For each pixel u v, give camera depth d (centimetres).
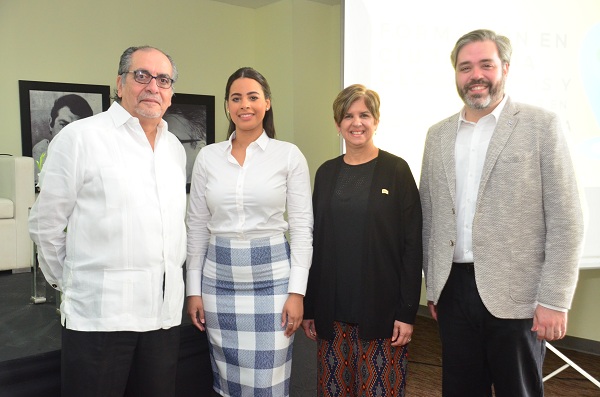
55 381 179
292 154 182
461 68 168
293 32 518
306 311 192
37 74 459
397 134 267
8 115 450
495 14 257
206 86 546
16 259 360
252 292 179
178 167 163
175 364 161
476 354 176
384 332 178
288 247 185
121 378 150
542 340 171
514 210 161
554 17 257
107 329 146
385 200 179
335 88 552
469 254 170
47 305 244
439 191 177
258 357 178
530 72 256
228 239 180
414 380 304
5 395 169
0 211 354
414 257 180
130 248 148
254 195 175
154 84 152
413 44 265
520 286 162
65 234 155
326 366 188
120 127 152
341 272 182
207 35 541
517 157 161
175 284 158
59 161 146
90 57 482
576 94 258
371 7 264
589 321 344
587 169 256
